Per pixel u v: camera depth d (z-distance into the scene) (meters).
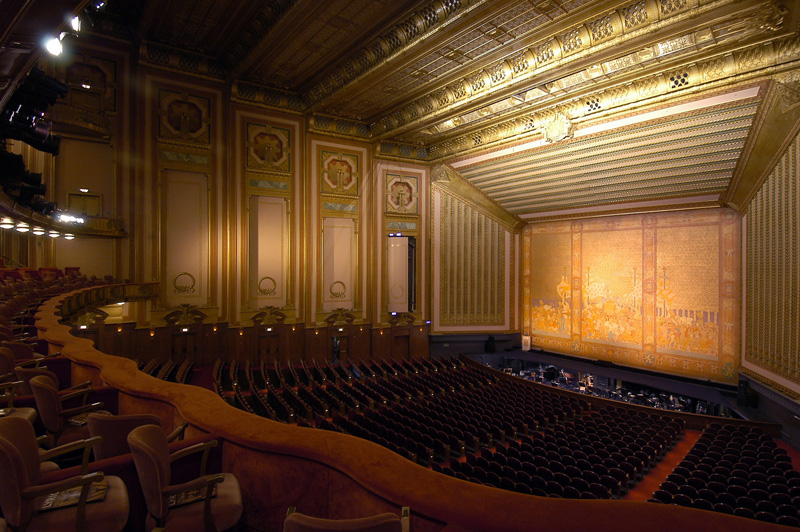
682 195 18.42
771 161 14.45
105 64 16.05
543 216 23.98
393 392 16.28
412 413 13.48
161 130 17.00
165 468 2.60
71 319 9.89
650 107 15.09
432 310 24.05
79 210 15.74
